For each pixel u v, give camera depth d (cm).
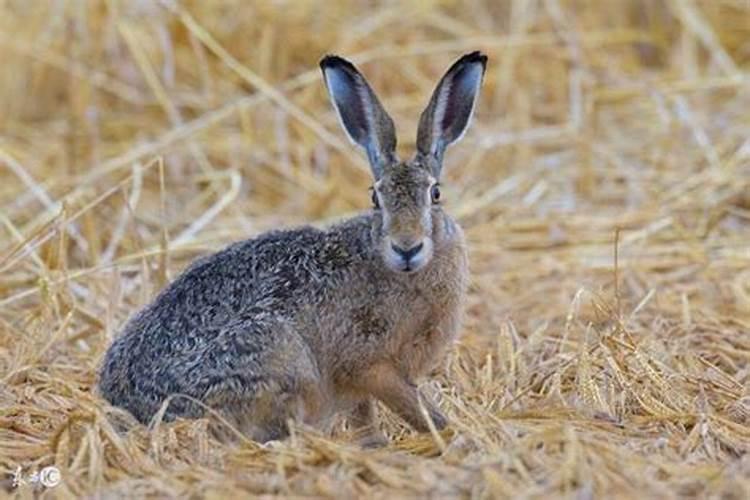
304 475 1872
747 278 2898
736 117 3747
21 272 2916
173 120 3641
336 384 2202
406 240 2108
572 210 3384
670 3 4147
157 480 1895
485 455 1908
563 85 3931
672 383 2303
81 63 3809
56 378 2397
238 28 3944
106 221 3259
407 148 3669
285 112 3691
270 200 3509
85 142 3656
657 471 1883
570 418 2119
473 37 4084
